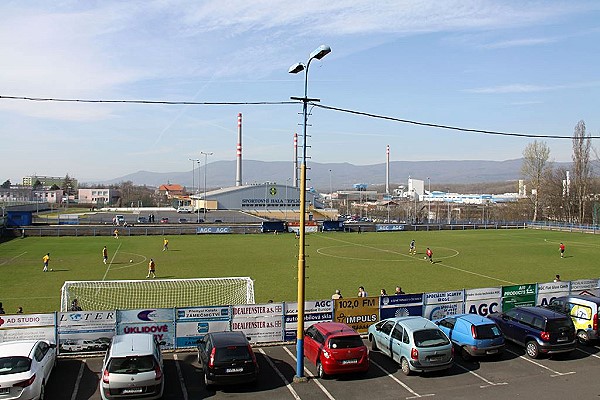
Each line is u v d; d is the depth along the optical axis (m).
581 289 32.09
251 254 63.88
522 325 22.78
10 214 90.12
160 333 23.16
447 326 22.98
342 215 160.00
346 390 18.50
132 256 61.00
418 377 19.83
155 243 75.88
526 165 129.62
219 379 17.84
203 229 91.88
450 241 83.50
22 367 16.44
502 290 29.14
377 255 64.38
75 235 85.75
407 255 64.56
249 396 17.94
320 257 62.00
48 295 38.00
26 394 16.02
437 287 42.72
